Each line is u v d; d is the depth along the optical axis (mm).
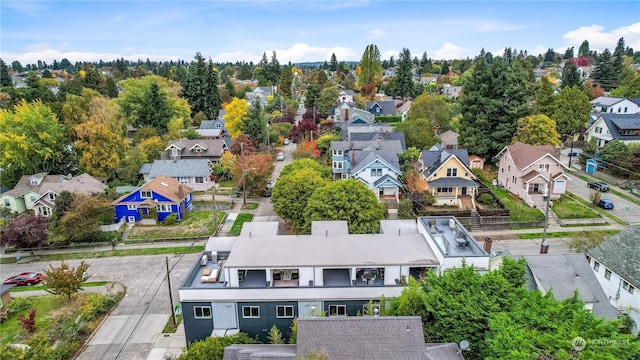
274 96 125188
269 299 24672
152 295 33000
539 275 25375
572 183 54062
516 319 17281
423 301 20062
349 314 24984
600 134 65000
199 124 98500
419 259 25203
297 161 49562
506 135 59594
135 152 63875
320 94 110438
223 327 25328
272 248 26641
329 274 26438
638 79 89250
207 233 44594
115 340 27422
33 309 31859
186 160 61750
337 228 31312
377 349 17188
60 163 62469
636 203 47031
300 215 40094
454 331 18672
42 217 43594
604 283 29609
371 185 49312
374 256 25531
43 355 23484
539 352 14914
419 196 47062
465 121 62781
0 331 29109
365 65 138875
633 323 25406
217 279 25891
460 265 24578
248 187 56062
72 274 31734
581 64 190250
